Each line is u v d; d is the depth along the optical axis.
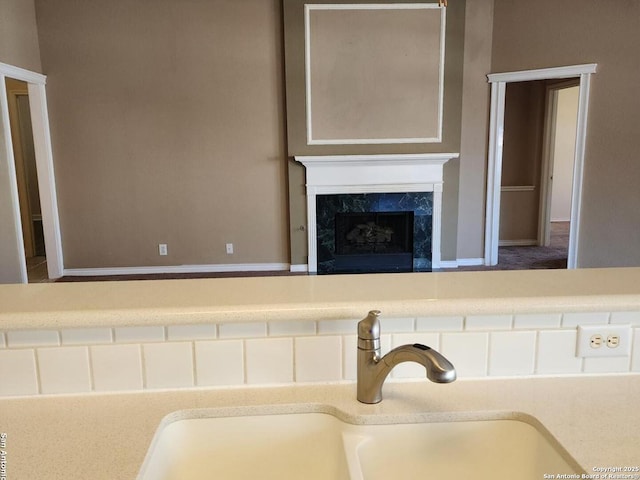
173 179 4.87
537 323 0.96
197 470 0.90
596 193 4.46
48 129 4.71
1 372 0.91
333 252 4.94
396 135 4.83
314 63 4.68
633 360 0.98
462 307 0.93
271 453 0.90
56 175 4.81
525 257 5.56
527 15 4.64
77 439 0.79
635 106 4.16
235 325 0.93
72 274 4.98
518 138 6.12
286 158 4.88
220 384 0.94
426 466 0.87
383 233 5.12
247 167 4.89
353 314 0.92
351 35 4.66
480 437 0.88
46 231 4.82
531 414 0.85
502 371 0.97
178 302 0.95
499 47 4.85
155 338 0.92
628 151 4.25
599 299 0.95
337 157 4.67
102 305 0.94
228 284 1.08
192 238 4.97
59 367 0.91
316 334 0.94
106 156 4.80
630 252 4.35
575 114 8.20
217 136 4.82
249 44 4.71
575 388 0.94
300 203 4.89
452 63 4.75
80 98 4.71
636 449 0.75
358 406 0.88
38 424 0.83
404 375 0.97
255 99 4.79
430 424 0.86
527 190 6.16
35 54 4.56
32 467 0.72
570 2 4.39
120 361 0.92
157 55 4.68
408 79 4.75
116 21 4.62
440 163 4.81
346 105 4.76
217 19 4.66
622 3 4.12
